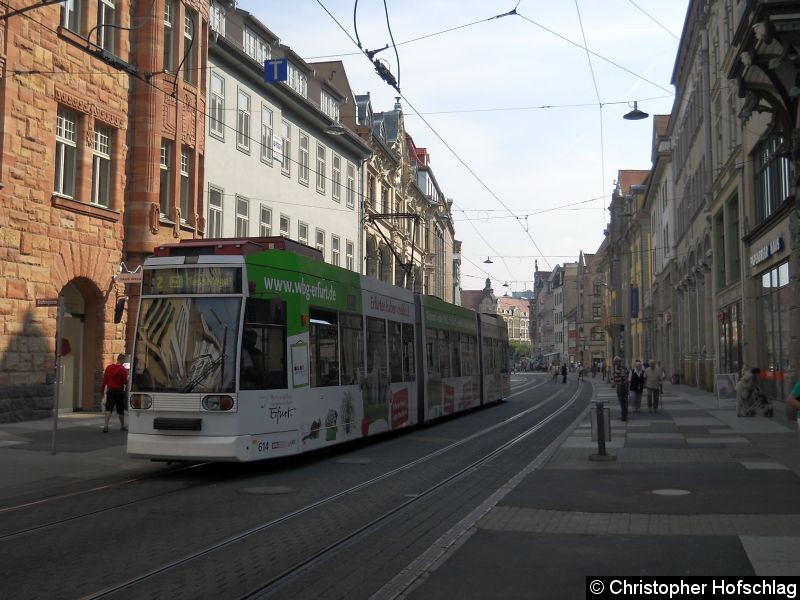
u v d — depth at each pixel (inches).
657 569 278.4
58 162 901.2
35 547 326.3
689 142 1806.1
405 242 2287.2
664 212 2356.1
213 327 523.2
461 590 258.2
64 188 911.7
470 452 679.1
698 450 649.6
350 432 665.0
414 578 273.1
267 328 545.0
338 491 472.1
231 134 1243.8
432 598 250.2
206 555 313.1
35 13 848.3
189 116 1095.6
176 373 521.3
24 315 838.5
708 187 1509.6
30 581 275.4
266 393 535.8
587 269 4953.3
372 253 1985.7
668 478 498.0
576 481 490.0
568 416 1117.1
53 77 874.1
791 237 898.7
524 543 323.6
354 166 1828.2
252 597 256.8
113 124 970.7
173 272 535.5
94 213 938.1
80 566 296.0
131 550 321.1
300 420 572.1
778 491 443.8
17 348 829.8
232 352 517.3
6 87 811.4
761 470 528.4
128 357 864.3
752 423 894.4
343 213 1748.3
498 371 1385.3
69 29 904.9
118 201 982.4
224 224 1219.9
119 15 981.8
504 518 375.9
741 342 1243.8
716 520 363.6
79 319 965.8
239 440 511.2
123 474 546.6
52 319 881.5
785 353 999.6
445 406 984.3
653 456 614.5
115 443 701.3
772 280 1058.7
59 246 887.1
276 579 277.4
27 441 706.2
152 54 1018.7
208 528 364.2
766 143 1068.5
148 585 270.7
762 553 297.0
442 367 984.9
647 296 2763.3
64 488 486.3
